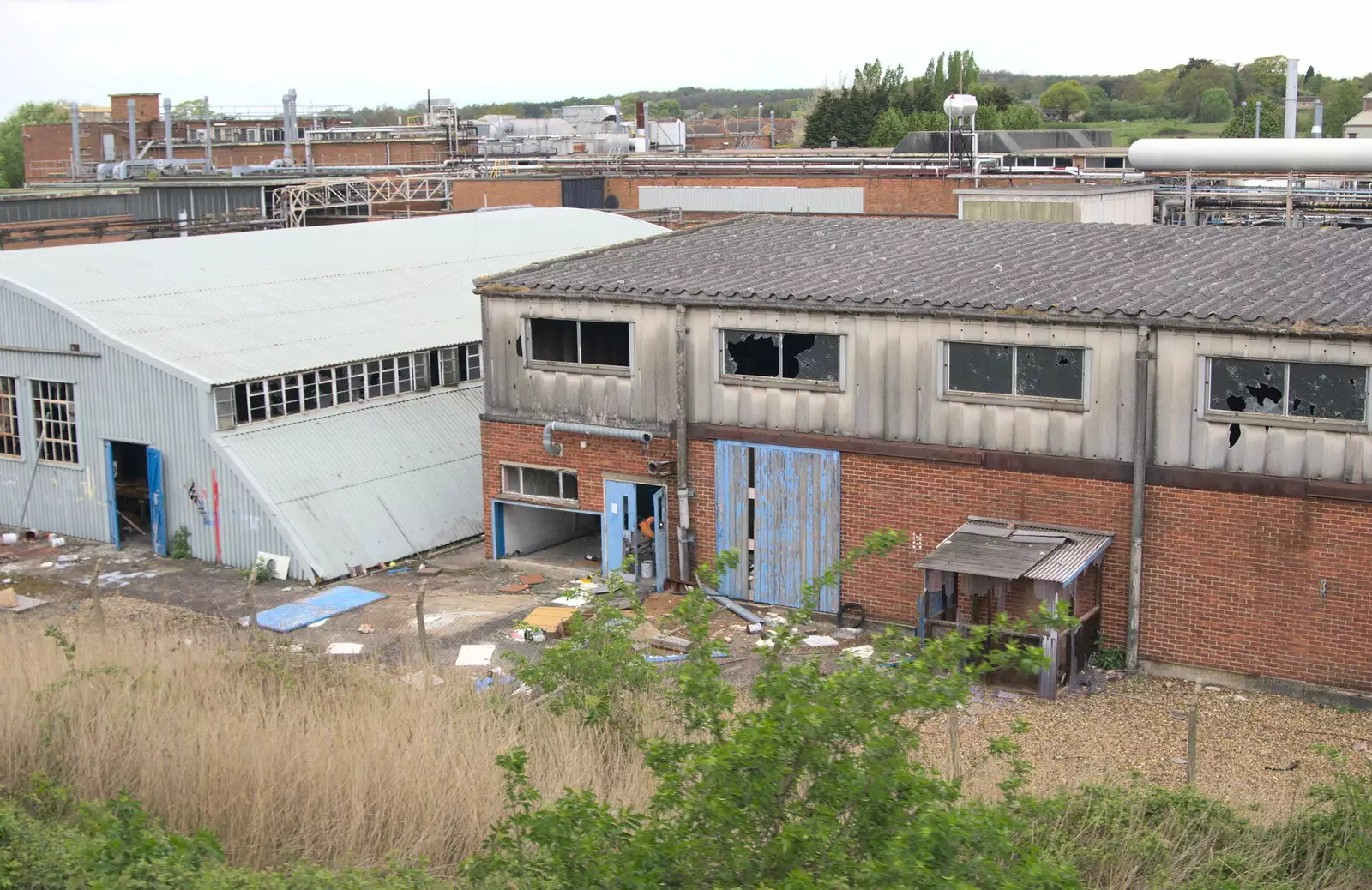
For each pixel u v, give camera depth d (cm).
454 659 2131
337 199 6262
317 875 1098
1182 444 1995
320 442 2780
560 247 4228
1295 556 1931
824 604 2317
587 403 2523
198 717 1466
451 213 6175
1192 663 2027
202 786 1288
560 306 2508
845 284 2317
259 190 6259
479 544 2838
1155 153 3806
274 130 10062
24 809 1290
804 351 2295
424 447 2942
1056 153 6128
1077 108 17388
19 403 2903
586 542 2817
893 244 2748
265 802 1255
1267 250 2431
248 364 2742
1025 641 1945
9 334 2886
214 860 1140
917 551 2228
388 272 3581
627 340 2466
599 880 906
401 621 2323
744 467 2366
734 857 891
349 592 2481
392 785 1275
